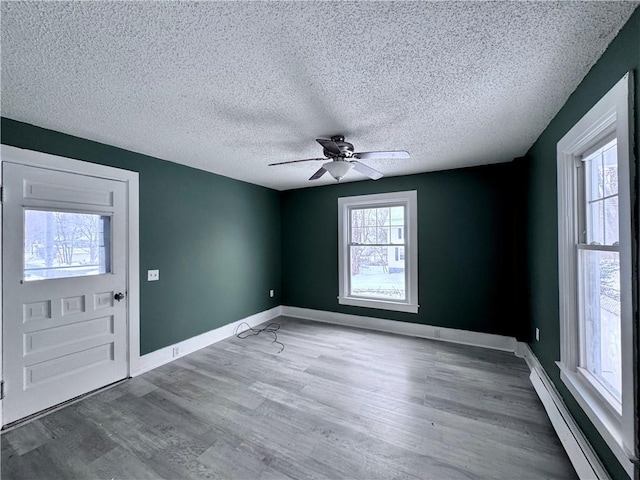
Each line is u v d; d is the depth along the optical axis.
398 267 4.01
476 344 3.44
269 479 1.52
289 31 1.18
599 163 1.61
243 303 4.12
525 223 2.99
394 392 2.37
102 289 2.52
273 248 4.76
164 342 3.03
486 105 1.86
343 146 2.24
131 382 2.58
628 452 1.09
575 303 1.77
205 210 3.55
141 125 2.15
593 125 1.42
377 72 1.49
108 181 2.58
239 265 4.06
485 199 3.40
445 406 2.16
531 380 2.44
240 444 1.77
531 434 1.84
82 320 2.38
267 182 4.25
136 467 1.60
